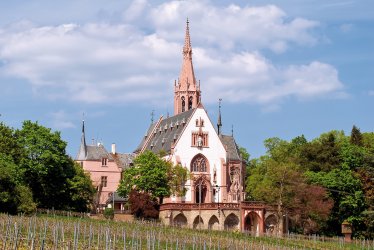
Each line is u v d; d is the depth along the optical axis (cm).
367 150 16875
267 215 16000
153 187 16838
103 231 10656
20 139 15150
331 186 15888
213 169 19238
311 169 17000
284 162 17875
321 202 15300
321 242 13862
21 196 13400
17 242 8444
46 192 15288
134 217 16350
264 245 11956
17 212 13225
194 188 18762
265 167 19825
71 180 15888
